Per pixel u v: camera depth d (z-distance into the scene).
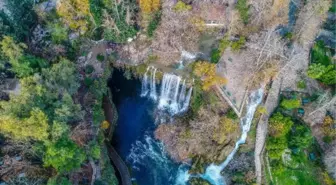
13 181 57.50
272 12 73.81
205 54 78.06
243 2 73.31
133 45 78.81
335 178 66.06
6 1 74.56
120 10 75.12
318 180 67.69
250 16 75.94
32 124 54.28
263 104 75.56
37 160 61.56
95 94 74.62
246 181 69.50
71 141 57.56
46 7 79.25
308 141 68.75
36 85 58.91
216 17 76.81
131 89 81.56
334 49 79.12
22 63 62.19
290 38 78.69
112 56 78.69
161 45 76.62
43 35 73.81
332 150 66.94
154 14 75.19
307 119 72.56
